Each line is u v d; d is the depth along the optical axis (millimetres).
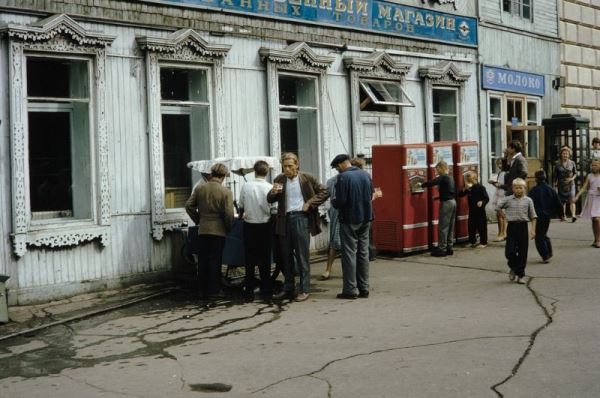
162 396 6121
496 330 7824
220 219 10242
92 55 10922
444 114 18453
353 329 8203
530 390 5809
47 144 10625
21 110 10086
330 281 11602
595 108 24359
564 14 22875
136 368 7035
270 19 13680
